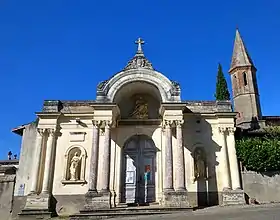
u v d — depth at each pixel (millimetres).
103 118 23031
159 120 25344
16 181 24266
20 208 23453
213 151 24359
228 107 25281
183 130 24875
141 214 19109
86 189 23578
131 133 25203
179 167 21812
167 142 22438
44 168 23875
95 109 23250
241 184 23438
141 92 26250
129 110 26234
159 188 23703
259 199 23016
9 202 23688
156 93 25156
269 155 23594
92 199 20891
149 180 24391
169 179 21484
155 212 19297
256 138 25906
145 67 24594
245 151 24062
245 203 22266
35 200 22719
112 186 23406
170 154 22109
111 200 22188
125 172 24641
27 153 25062
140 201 23750
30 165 24625
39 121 24953
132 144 25438
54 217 22125
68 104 25734
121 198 23797
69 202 23281
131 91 25812
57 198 23375
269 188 23312
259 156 23625
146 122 25406
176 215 17203
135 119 25516
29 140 25484
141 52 25375
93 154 22391
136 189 24156
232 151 24078
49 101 25562
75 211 23016
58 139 24922
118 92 24094
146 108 26141
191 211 19234
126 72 24359
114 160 24297
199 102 25719
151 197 23906
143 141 25453
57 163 24297
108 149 22297
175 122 22875
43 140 24531
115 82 24078
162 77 24188
